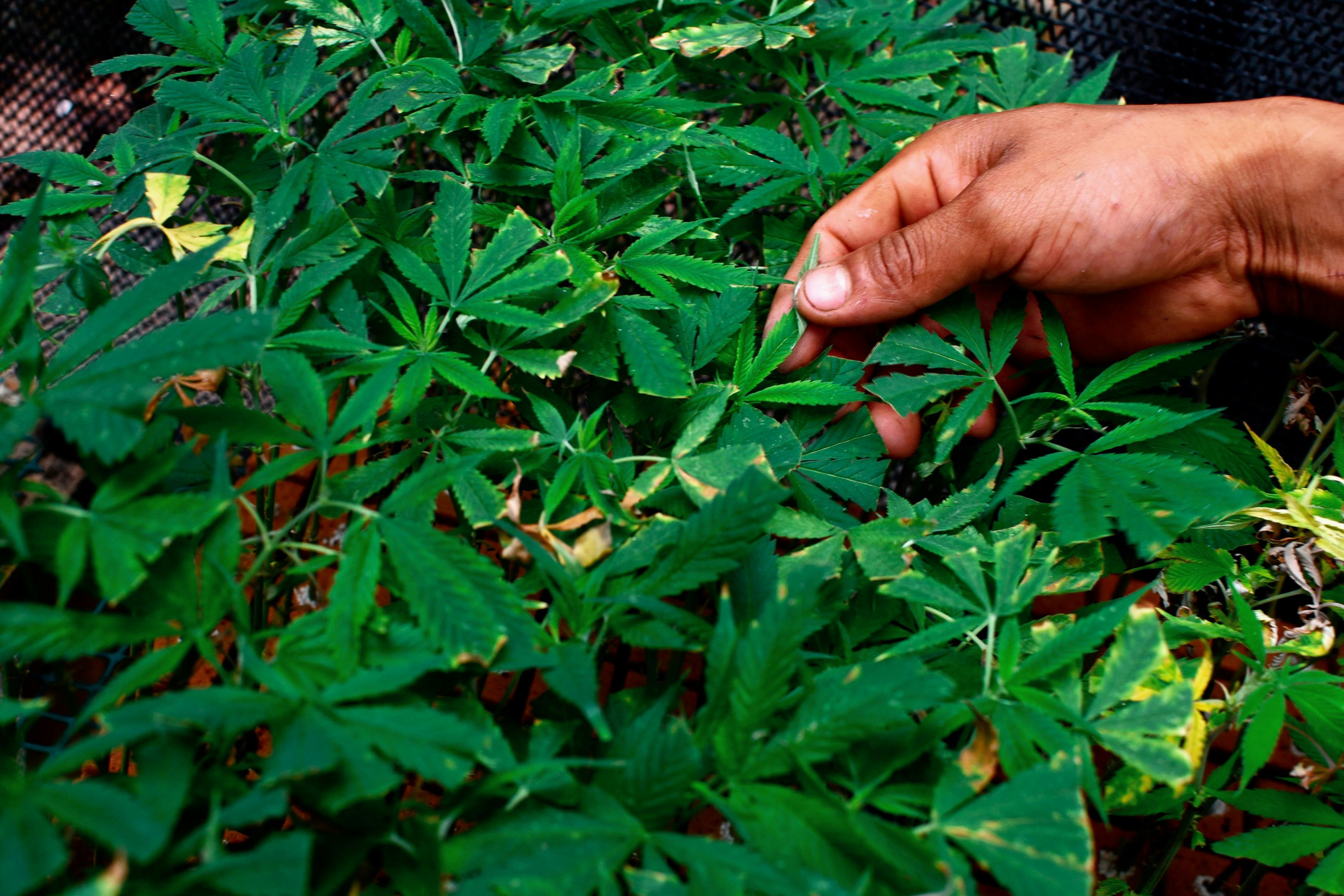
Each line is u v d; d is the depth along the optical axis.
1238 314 0.90
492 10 0.76
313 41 0.69
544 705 0.52
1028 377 0.93
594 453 0.57
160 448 0.47
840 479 0.66
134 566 0.39
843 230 0.88
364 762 0.37
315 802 0.38
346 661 0.42
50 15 1.16
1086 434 0.91
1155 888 0.81
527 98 0.73
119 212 0.66
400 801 0.46
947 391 0.69
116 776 0.43
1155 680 0.58
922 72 0.85
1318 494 0.65
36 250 0.46
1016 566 0.54
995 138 0.86
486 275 0.60
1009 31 1.00
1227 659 0.96
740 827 0.40
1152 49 1.19
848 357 0.93
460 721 0.40
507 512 0.53
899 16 0.91
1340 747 0.55
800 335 0.78
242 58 0.69
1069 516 0.57
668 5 0.85
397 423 0.58
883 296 0.79
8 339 0.51
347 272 0.63
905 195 0.89
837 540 0.58
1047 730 0.46
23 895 0.42
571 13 0.73
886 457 0.68
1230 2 1.20
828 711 0.43
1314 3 1.18
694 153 0.79
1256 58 1.19
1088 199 0.79
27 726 0.55
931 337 0.71
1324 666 0.84
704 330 0.67
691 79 0.88
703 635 0.49
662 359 0.62
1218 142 0.79
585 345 0.63
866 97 0.84
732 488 0.48
